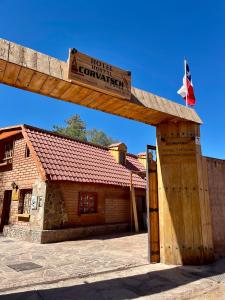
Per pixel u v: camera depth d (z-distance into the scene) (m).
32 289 4.73
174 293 4.46
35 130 14.38
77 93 5.40
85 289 4.71
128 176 16.97
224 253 7.35
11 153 14.98
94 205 14.12
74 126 46.72
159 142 7.31
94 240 11.58
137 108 6.21
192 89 7.71
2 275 5.67
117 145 18.14
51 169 12.10
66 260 7.29
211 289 4.68
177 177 7.02
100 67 5.31
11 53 4.35
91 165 15.10
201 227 6.68
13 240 11.59
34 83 4.97
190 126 7.30
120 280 5.26
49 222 11.45
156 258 6.80
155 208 7.13
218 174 7.92
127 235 13.35
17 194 13.30
